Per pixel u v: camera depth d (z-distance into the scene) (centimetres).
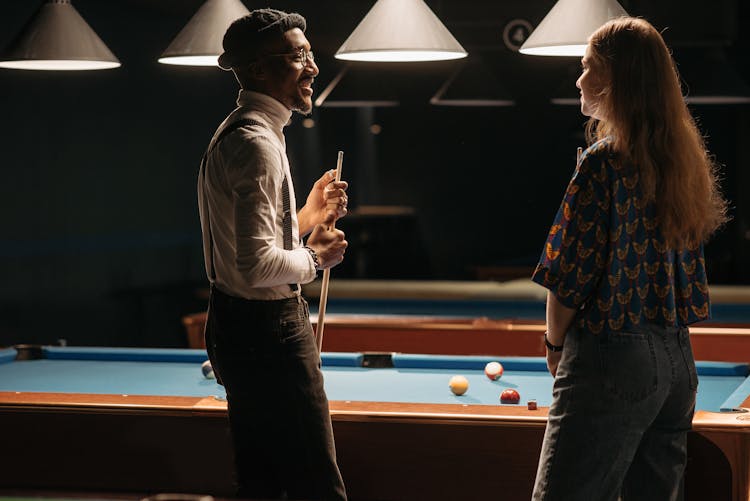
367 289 687
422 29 298
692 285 206
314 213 263
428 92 980
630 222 198
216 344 226
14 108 655
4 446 269
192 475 261
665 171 198
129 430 263
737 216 901
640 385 197
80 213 730
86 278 737
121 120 779
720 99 565
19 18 657
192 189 888
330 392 298
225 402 262
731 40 583
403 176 999
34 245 676
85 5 725
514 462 248
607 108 203
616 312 198
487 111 973
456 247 999
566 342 204
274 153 217
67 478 266
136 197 802
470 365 335
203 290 688
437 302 604
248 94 229
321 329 272
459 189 994
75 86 719
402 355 343
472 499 252
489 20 616
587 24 293
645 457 212
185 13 834
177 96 857
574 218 199
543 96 949
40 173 684
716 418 245
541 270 201
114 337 771
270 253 212
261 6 764
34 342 678
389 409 255
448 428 250
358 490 256
